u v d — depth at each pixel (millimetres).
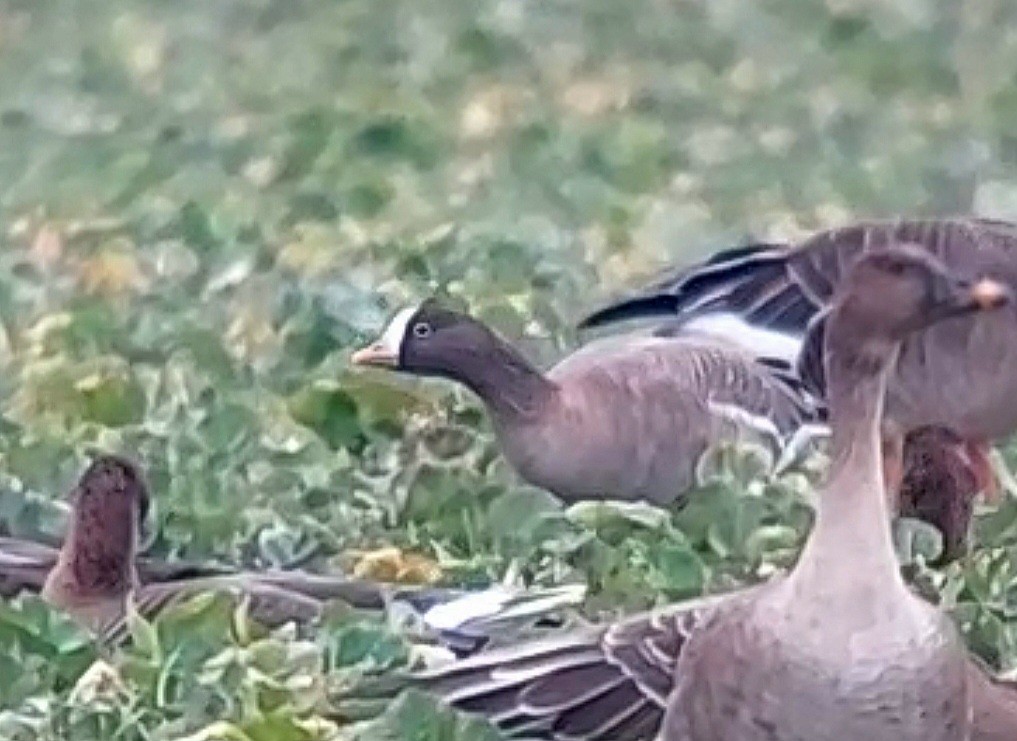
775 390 15281
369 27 31812
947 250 15352
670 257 22719
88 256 22000
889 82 29828
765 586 11297
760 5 32375
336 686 12547
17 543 14219
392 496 15383
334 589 13500
